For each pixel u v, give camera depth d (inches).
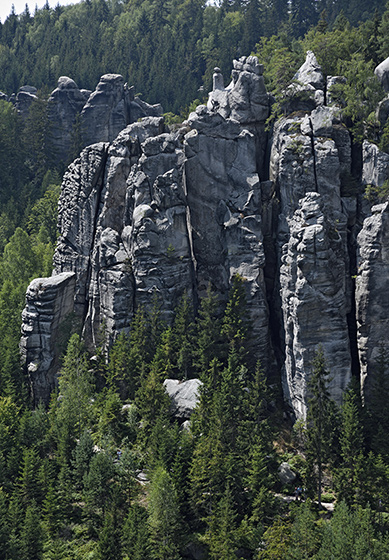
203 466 3457.2
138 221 4630.9
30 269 6466.5
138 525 3238.2
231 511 3272.6
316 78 4894.2
